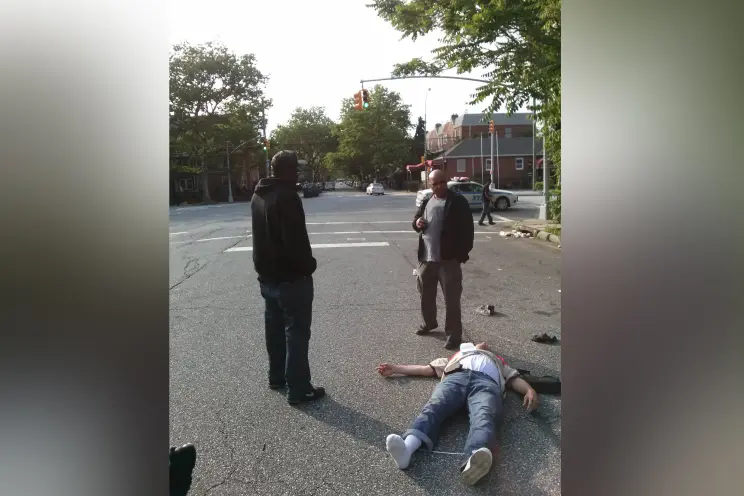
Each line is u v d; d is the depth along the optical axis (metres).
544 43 9.48
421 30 10.75
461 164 62.56
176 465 2.54
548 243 12.02
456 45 10.46
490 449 2.83
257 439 3.26
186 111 43.62
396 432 3.33
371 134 70.12
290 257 3.55
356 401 3.78
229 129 44.41
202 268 9.49
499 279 8.07
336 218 20.03
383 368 4.17
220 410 3.66
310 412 3.62
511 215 20.47
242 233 15.21
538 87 10.79
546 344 4.96
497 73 10.87
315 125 87.06
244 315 6.19
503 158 62.47
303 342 3.72
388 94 70.56
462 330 5.27
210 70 43.09
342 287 7.62
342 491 2.72
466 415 3.46
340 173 140.38
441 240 4.80
